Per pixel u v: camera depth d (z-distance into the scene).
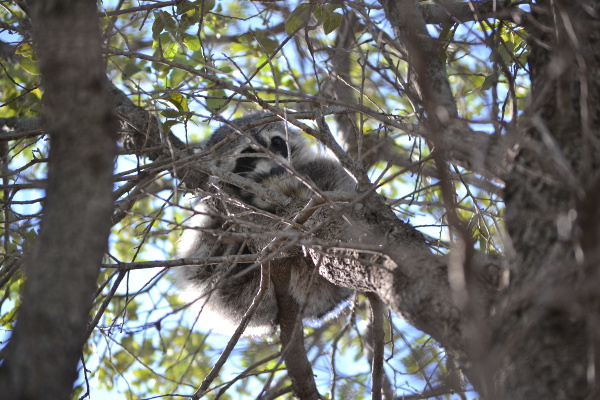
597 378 5.02
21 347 5.07
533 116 5.88
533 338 5.56
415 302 6.41
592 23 6.46
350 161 7.99
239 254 8.38
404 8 6.42
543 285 5.50
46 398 4.99
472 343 5.47
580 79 6.11
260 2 10.66
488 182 6.40
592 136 5.89
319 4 8.81
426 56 7.21
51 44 5.62
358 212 7.70
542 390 5.39
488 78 8.76
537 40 6.60
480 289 6.20
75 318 5.21
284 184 12.43
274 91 7.21
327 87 11.16
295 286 11.19
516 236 6.09
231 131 13.79
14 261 9.44
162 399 13.82
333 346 11.15
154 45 11.37
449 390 6.52
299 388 10.29
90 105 5.56
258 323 13.45
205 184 10.95
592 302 5.33
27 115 13.73
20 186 8.27
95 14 5.80
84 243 5.32
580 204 5.28
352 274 7.42
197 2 10.48
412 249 6.80
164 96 9.81
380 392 9.41
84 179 5.43
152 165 8.97
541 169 6.05
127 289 8.68
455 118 6.46
